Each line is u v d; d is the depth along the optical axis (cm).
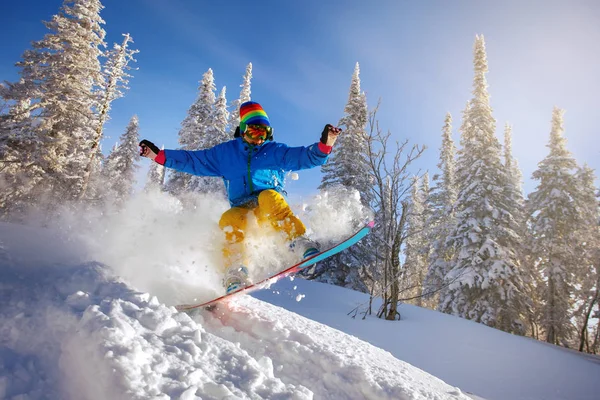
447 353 761
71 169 1591
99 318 203
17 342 203
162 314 239
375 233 1166
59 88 1608
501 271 1602
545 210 2055
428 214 2616
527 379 682
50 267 282
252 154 339
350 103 1969
